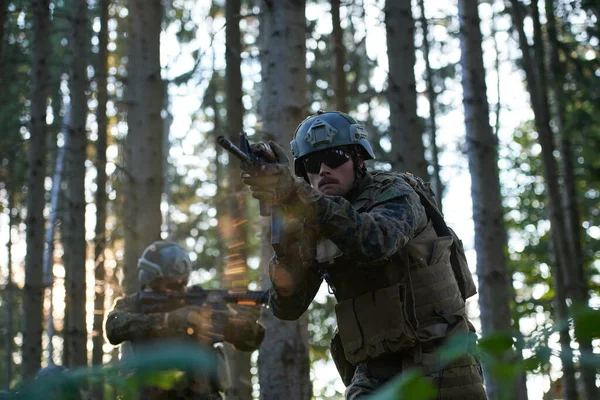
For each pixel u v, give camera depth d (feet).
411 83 33.04
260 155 9.98
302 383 26.43
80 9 44.09
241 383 41.47
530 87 52.54
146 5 39.70
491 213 36.83
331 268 12.44
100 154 54.29
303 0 28.27
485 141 37.60
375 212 11.16
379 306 12.01
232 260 45.91
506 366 3.19
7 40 50.93
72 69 43.34
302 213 10.16
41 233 38.88
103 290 51.26
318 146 12.27
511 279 62.34
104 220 53.72
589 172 57.88
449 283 12.34
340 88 48.65
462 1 38.52
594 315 3.05
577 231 54.70
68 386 3.50
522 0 54.03
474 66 38.11
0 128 55.88
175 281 21.71
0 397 3.55
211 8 67.00
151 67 39.32
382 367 12.26
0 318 80.23
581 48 59.57
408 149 32.58
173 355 3.43
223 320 20.79
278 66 27.73
